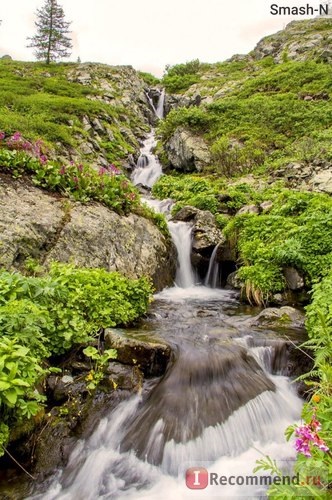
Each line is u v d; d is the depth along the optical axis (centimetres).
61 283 509
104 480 362
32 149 859
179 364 476
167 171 2086
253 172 1606
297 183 1307
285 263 764
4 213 630
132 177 1997
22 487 343
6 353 330
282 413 437
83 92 2873
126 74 3738
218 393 442
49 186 770
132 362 470
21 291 446
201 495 343
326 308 506
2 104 1984
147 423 408
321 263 721
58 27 4331
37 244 635
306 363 509
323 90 2247
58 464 367
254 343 536
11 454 358
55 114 1984
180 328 593
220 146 1744
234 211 1190
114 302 566
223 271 981
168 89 3903
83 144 1798
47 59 4044
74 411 409
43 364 438
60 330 472
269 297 752
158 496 344
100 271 639
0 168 728
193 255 994
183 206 1209
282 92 2498
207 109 2248
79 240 705
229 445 390
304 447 199
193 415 411
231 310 732
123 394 436
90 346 470
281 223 884
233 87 3070
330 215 795
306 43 3638
